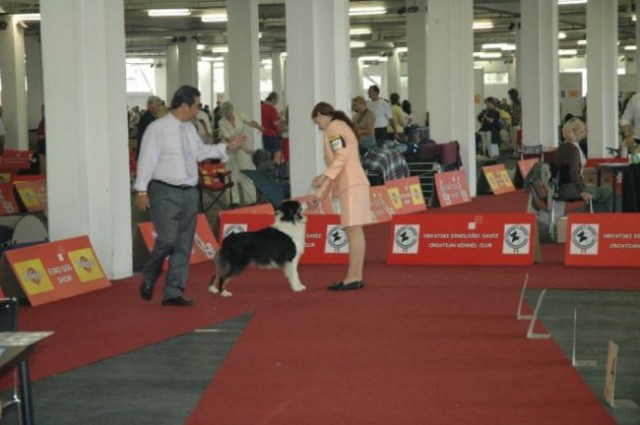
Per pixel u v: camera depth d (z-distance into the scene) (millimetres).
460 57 21625
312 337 8188
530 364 7168
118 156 11570
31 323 9023
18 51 34281
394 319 8891
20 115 34312
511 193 22703
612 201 14430
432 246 12383
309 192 15281
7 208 19453
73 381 6910
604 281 10867
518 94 40594
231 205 20141
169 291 9719
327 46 15391
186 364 7355
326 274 11656
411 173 20359
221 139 20188
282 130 29219
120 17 11562
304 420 5867
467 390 6469
